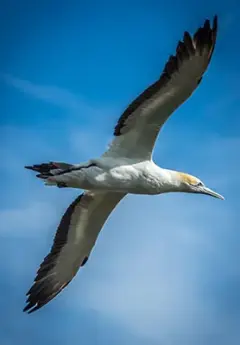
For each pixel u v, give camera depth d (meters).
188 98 17.16
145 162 17.94
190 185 18.66
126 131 17.77
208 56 16.66
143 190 18.12
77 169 17.59
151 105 17.31
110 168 17.69
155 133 17.69
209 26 16.66
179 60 16.84
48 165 17.66
